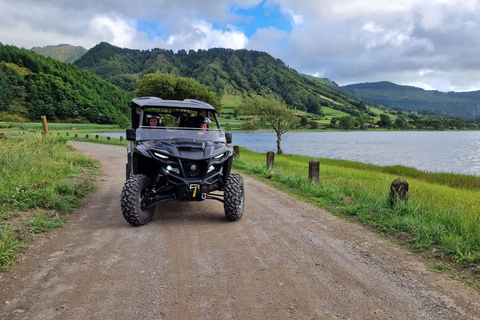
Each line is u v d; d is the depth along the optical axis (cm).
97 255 379
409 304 281
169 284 309
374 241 449
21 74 17100
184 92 4422
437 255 393
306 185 875
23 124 10331
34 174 809
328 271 348
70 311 257
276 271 345
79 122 15125
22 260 357
